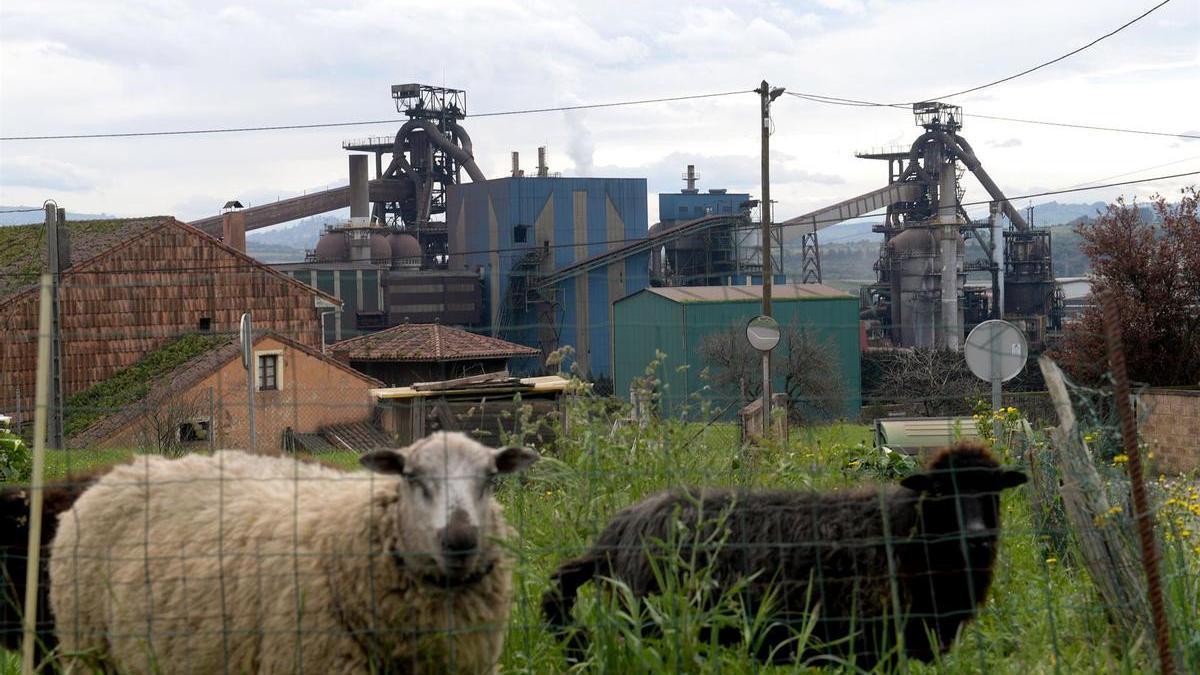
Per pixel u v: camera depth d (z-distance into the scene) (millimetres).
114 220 49344
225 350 40031
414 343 45656
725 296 52938
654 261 91438
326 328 82438
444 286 85688
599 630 6070
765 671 6156
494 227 90000
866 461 11977
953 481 6551
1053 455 8758
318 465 6809
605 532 7156
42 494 6512
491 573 5648
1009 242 95625
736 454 9141
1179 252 39688
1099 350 39000
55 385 26578
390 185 104188
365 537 5492
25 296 40656
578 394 9812
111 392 40938
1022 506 9781
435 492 5383
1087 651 6781
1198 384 38719
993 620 7324
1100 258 40625
